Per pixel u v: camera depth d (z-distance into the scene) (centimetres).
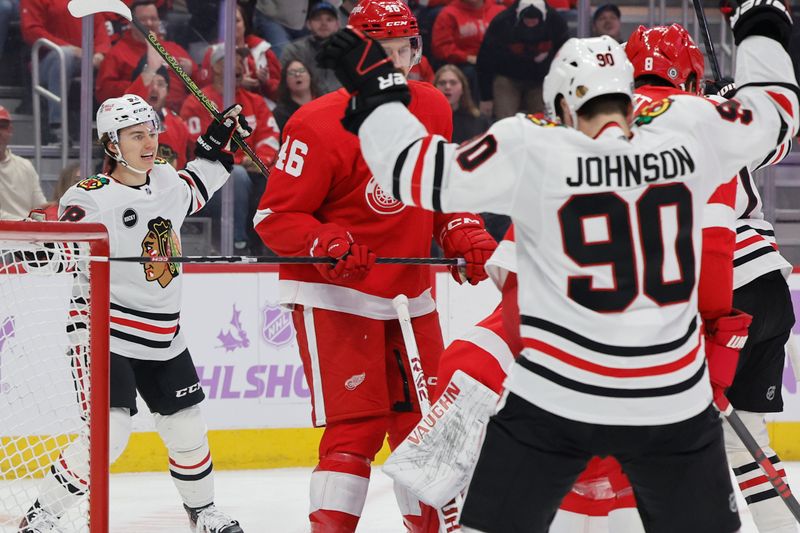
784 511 1148
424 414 960
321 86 2391
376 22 991
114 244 1238
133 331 1249
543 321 683
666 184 677
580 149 670
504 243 847
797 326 1903
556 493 702
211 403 1828
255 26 2364
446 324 1850
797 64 2439
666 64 988
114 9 1240
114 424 1239
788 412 1916
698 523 703
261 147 2352
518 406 691
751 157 725
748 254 1168
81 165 2262
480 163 676
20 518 1273
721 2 781
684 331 688
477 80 2450
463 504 713
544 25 2436
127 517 1508
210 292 1820
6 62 2342
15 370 1209
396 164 696
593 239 668
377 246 1027
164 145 2331
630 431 676
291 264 1034
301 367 1861
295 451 1864
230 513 1533
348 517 1006
